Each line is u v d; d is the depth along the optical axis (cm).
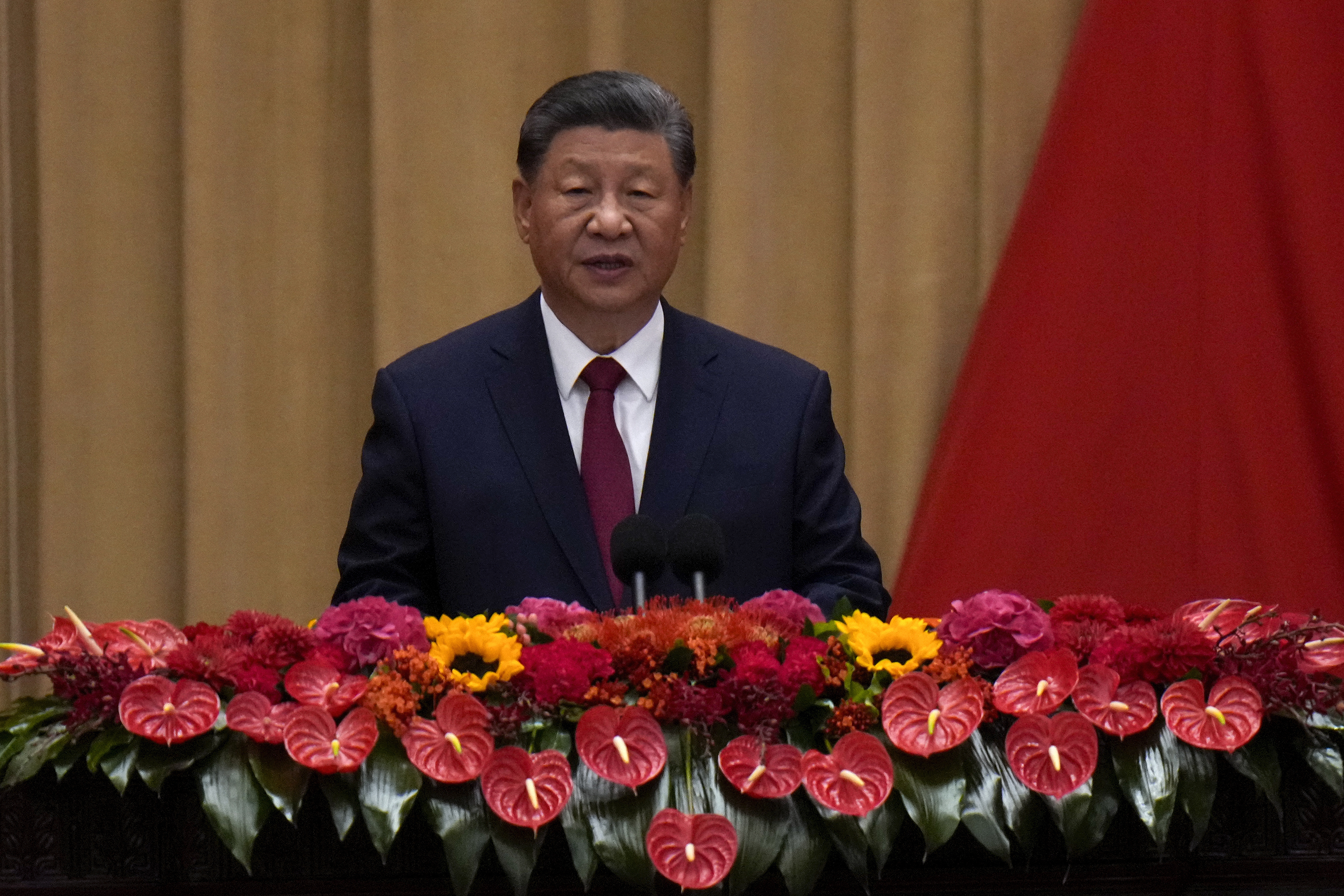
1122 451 1263
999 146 1353
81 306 1388
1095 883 579
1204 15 1284
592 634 587
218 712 536
